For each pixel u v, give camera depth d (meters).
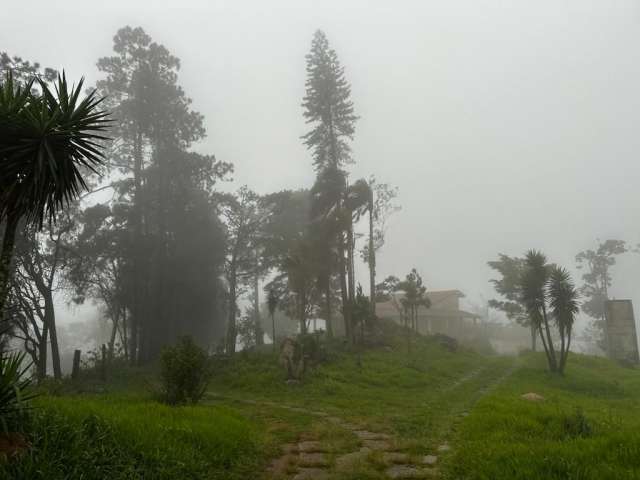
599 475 6.31
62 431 6.46
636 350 41.78
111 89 38.72
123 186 36.94
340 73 38.31
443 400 17.20
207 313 42.47
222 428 9.23
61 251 32.97
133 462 6.48
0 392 6.12
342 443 9.88
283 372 21.70
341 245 34.78
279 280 42.34
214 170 38.22
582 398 19.83
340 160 38.16
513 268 46.94
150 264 36.00
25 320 27.61
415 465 8.30
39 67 25.69
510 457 7.45
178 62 40.97
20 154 7.05
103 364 25.66
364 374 22.69
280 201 41.53
